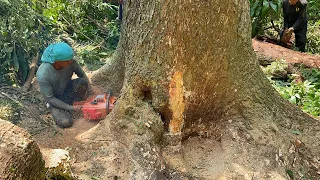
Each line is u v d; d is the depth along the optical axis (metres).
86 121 3.47
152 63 2.98
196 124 3.29
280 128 3.36
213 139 3.31
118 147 2.96
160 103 3.00
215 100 3.20
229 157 3.08
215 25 2.88
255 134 3.16
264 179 2.88
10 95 3.80
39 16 4.66
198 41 2.89
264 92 3.42
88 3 6.39
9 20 4.09
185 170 2.93
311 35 8.22
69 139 3.15
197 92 3.08
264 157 3.03
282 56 6.12
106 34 6.32
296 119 3.55
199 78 3.02
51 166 2.67
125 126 3.02
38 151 2.50
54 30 5.41
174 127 3.07
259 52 6.18
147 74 2.99
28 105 3.70
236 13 2.97
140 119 3.01
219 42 2.95
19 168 2.26
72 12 6.13
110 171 2.80
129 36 3.18
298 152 3.31
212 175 2.94
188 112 3.15
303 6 7.09
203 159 3.13
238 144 3.15
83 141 3.04
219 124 3.31
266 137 3.14
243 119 3.26
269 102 3.44
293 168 3.17
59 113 3.43
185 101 3.04
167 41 2.89
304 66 5.89
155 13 2.88
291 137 3.36
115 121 3.08
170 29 2.86
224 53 3.01
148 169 2.81
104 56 5.40
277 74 5.42
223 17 2.89
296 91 4.90
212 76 3.05
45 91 3.42
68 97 3.73
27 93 3.91
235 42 3.07
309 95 4.79
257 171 2.94
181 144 3.17
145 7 2.94
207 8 2.82
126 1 3.18
